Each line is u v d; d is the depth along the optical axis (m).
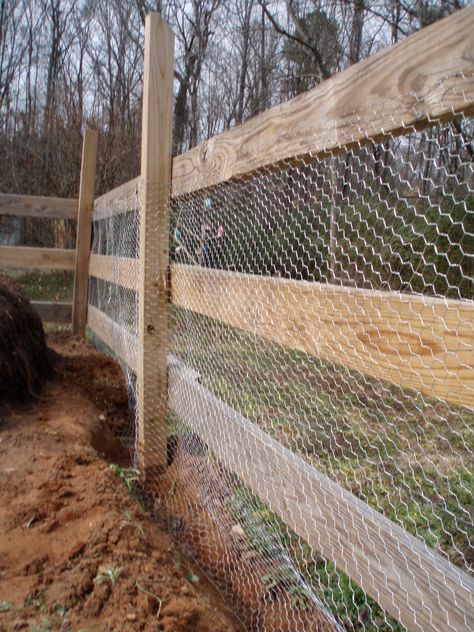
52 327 5.24
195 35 13.92
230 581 1.84
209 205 2.62
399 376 1.11
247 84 13.21
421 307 1.05
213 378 2.98
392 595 1.14
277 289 1.58
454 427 2.66
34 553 1.51
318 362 3.20
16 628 1.22
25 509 1.71
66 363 3.80
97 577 1.39
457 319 0.97
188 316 2.72
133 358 2.96
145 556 1.55
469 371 0.94
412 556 1.09
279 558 1.95
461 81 0.91
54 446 2.25
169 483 2.47
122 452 2.90
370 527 1.21
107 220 4.33
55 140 10.77
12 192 10.52
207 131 14.26
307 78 9.82
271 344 3.27
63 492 1.83
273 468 1.62
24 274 6.88
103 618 1.27
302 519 1.48
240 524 2.16
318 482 1.41
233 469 1.89
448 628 1.00
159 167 2.50
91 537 1.58
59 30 14.84
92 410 2.94
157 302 2.55
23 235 8.70
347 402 2.97
